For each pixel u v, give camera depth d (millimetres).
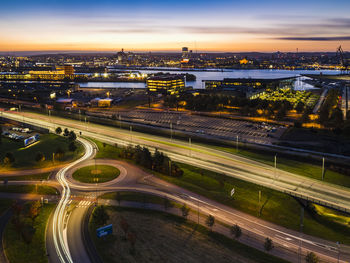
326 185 131250
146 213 111750
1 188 132375
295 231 101125
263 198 121875
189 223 105625
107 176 145500
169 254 87500
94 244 92312
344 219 107562
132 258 85312
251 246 93125
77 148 187750
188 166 156000
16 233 97188
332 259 86875
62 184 137250
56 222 105438
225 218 109250
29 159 168625
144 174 147875
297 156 169250
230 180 138500
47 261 84688
